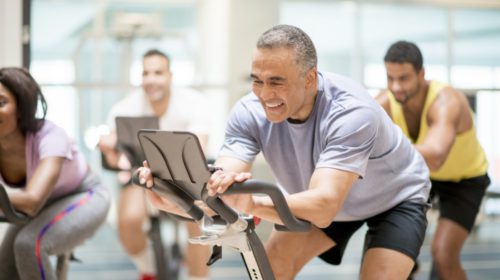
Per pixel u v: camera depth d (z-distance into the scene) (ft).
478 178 10.75
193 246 12.26
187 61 22.58
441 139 9.51
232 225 5.81
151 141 5.75
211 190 5.44
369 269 6.95
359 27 22.84
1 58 14.79
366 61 22.97
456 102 9.91
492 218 22.45
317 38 22.74
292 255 7.61
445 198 10.71
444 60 22.63
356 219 7.59
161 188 5.96
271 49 5.94
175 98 12.73
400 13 22.72
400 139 7.29
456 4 22.43
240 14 22.07
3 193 7.54
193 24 22.80
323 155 6.26
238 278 15.42
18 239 8.34
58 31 21.54
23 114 8.52
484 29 22.66
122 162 12.15
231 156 7.08
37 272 8.29
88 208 9.14
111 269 16.61
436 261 10.35
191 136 5.42
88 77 21.85
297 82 6.05
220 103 22.12
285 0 22.33
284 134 6.97
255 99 7.15
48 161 8.46
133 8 22.40
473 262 17.62
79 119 20.75
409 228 7.12
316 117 6.59
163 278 11.79
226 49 22.18
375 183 7.19
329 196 5.98
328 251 7.91
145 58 12.56
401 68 9.57
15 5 14.83
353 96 6.48
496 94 21.76
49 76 21.07
